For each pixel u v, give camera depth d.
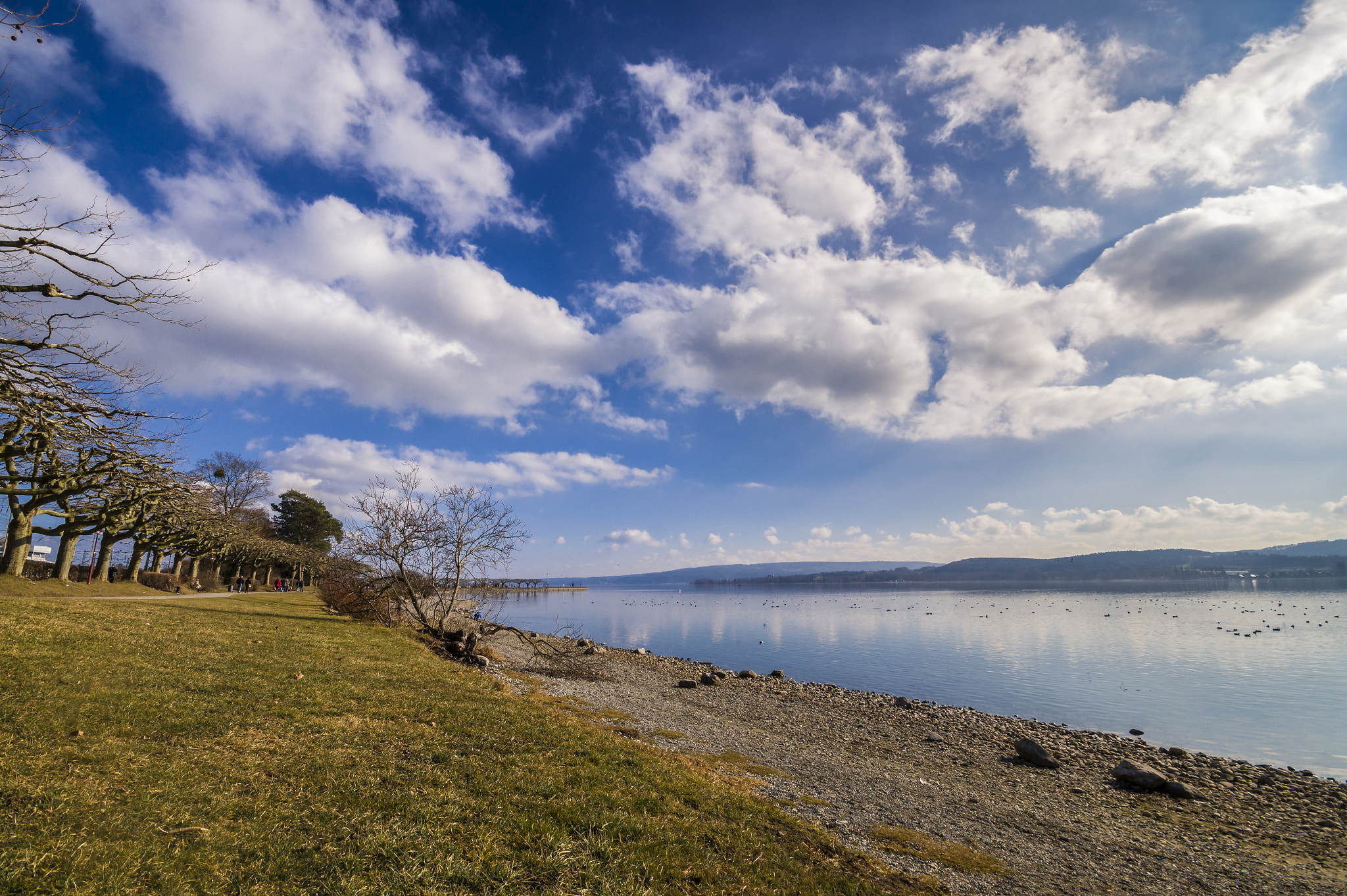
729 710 23.00
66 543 33.34
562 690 21.42
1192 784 16.20
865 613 104.19
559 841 6.44
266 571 74.94
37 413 15.79
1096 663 41.38
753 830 8.45
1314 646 47.56
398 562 27.69
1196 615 81.69
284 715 9.45
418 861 5.45
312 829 5.80
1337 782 16.64
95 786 5.88
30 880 4.22
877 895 7.31
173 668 11.29
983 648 51.28
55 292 13.05
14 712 7.44
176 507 30.59
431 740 9.41
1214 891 9.70
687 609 128.38
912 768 16.33
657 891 5.95
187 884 4.56
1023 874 9.33
